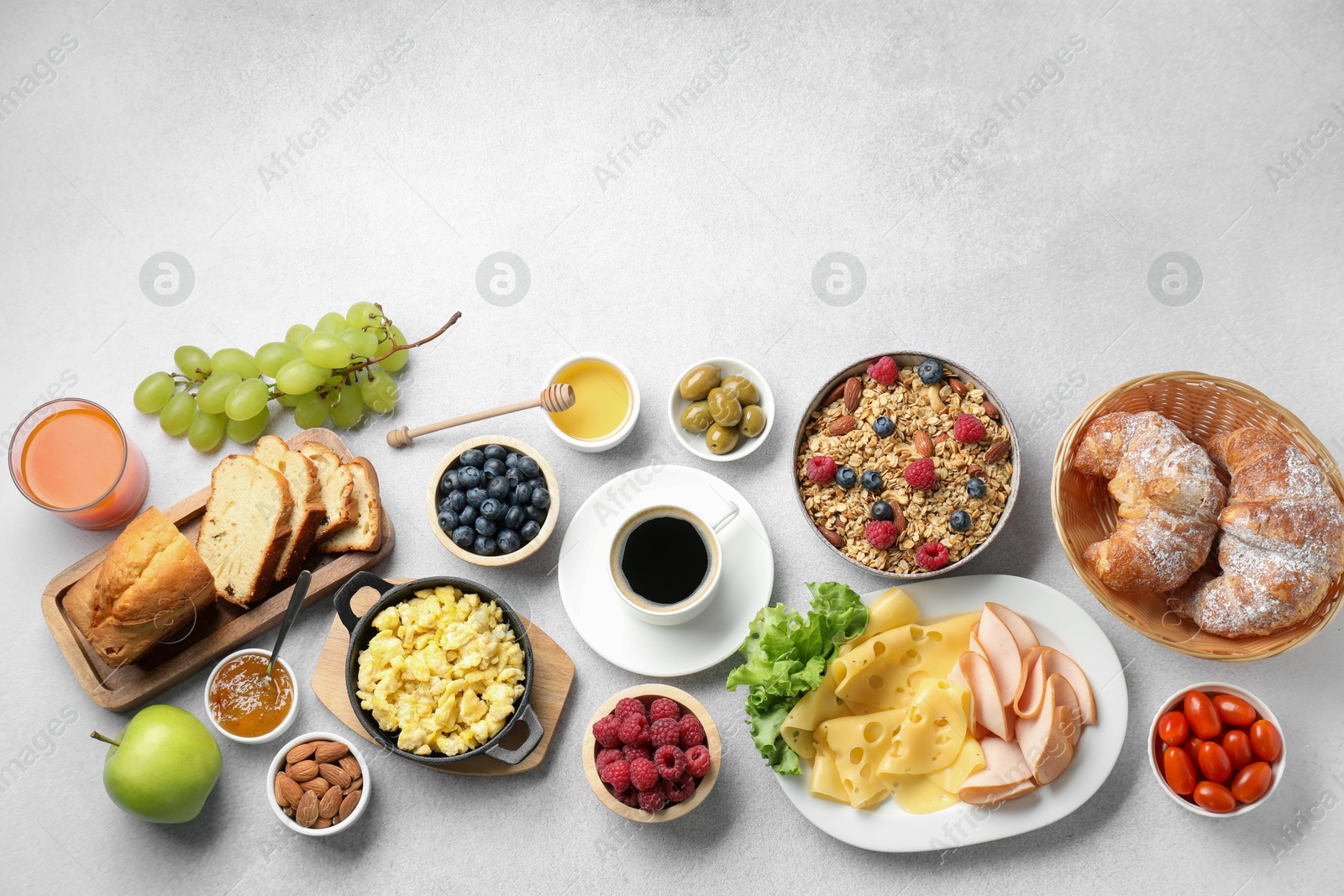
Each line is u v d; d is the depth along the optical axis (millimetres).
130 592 1758
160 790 1797
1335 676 1971
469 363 2193
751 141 2264
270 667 1895
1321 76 2219
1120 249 2191
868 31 2281
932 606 1955
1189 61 2246
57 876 1965
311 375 1972
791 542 2082
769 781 1985
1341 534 1736
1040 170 2232
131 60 2307
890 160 2250
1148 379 1841
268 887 1974
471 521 1926
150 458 2146
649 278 2223
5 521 2086
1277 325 2137
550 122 2285
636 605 1864
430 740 1823
